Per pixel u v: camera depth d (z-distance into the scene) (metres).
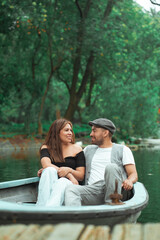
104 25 18.48
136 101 20.19
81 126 23.64
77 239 2.23
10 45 21.39
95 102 22.91
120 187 3.10
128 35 20.77
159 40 20.98
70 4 20.28
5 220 2.29
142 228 2.57
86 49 19.80
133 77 21.64
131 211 2.74
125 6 20.66
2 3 17.12
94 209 2.49
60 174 3.59
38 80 23.36
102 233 2.39
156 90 21.62
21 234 2.20
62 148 3.89
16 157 12.80
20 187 3.86
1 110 27.17
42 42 22.16
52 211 2.33
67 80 24.38
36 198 4.03
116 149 3.65
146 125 20.44
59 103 29.36
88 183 3.60
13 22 19.12
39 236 2.20
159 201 4.74
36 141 20.64
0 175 7.41
